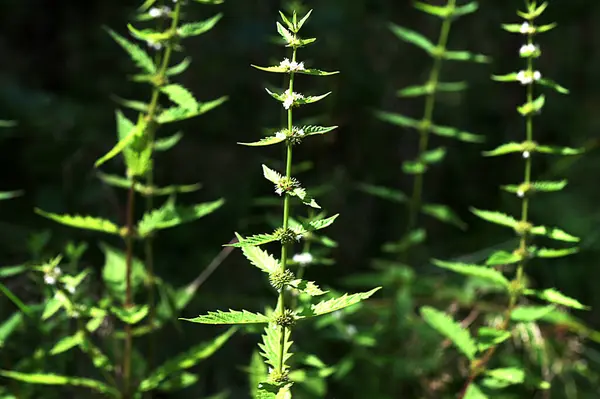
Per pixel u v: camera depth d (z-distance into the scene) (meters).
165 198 2.04
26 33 2.41
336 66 2.44
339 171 2.11
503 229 2.19
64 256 1.65
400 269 1.49
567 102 2.53
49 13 2.44
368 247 2.18
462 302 1.59
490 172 2.43
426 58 2.61
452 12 1.40
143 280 1.32
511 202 2.24
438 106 2.54
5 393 1.28
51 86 2.39
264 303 1.66
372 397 1.42
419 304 1.66
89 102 2.30
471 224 2.31
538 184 1.23
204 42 2.37
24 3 2.41
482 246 2.16
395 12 2.67
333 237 2.13
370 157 2.38
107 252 1.31
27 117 2.04
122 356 1.35
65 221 1.21
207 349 1.26
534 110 1.23
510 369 1.26
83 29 2.45
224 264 1.90
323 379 1.35
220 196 2.09
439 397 1.42
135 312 1.23
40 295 1.38
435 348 1.45
